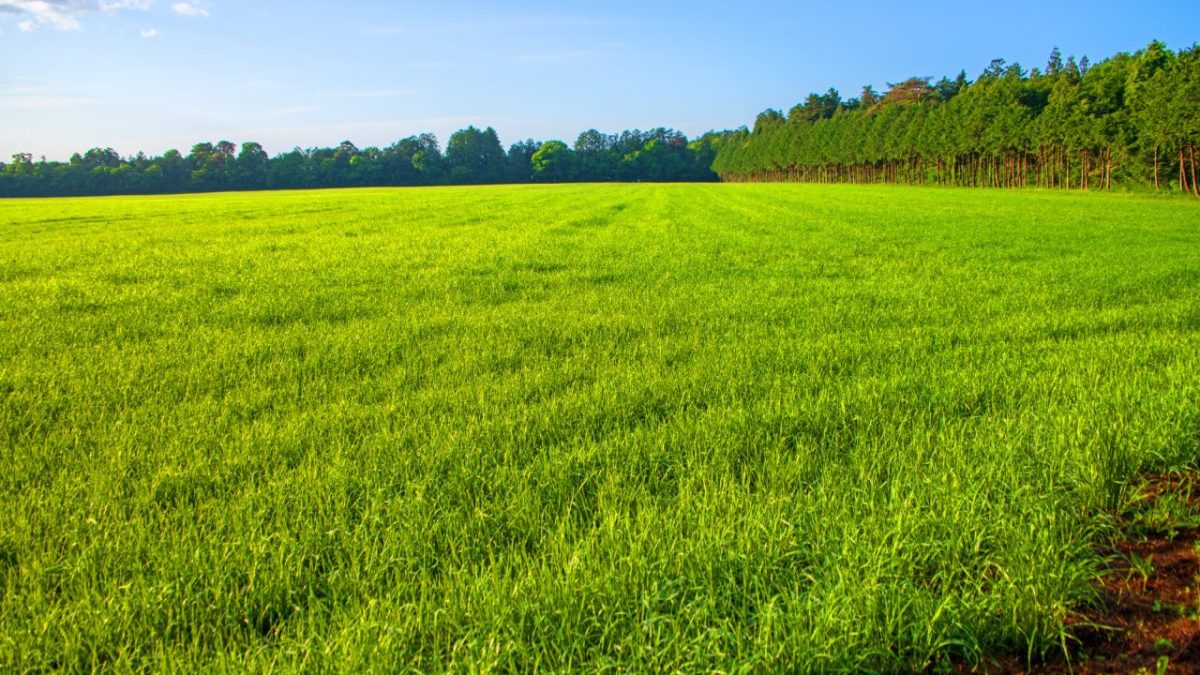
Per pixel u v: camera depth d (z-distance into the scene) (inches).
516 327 392.8
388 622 123.0
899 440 211.0
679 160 7017.7
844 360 317.4
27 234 1063.6
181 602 131.0
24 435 221.5
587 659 119.3
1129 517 170.4
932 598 130.5
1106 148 2434.8
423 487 176.7
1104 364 297.6
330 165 6028.5
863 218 1299.2
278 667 115.6
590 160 6692.9
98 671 116.5
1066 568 138.5
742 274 611.5
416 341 362.6
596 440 216.8
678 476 185.6
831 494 171.8
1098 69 3004.4
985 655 123.1
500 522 162.7
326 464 195.8
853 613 123.6
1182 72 1969.7
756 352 331.3
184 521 162.2
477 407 248.8
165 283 558.6
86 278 589.0
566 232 1030.4
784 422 225.6
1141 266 627.2
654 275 604.7
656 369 296.5
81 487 180.9
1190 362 287.0
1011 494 168.7
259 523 159.5
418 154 6200.8
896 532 148.2
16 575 143.1
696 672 112.7
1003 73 5359.3
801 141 4958.2
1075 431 208.5
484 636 120.4
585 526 161.0
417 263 679.7
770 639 118.3
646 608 126.1
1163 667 113.9
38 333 377.7
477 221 1261.1
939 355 325.1
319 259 713.6
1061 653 123.4
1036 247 802.8
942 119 3398.1
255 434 220.5
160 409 251.0
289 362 317.1
